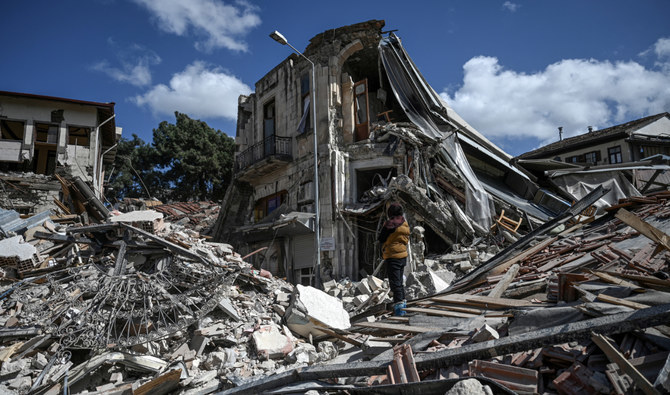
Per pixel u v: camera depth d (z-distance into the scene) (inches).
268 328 261.4
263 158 753.6
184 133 1550.2
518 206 675.4
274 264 728.3
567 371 124.0
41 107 892.0
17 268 288.0
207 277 286.8
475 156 773.9
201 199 1544.0
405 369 151.8
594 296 167.2
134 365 225.0
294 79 783.1
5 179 797.9
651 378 112.8
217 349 247.0
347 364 167.8
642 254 211.0
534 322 161.6
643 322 125.0
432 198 630.5
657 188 718.5
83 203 488.1
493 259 320.8
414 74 708.7
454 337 178.2
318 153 690.8
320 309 275.1
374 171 692.1
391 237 257.4
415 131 657.0
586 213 553.9
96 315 244.8
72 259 303.7
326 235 651.5
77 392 209.5
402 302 245.3
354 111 711.7
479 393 118.3
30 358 217.8
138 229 301.6
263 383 177.0
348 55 736.3
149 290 264.5
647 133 1131.9
